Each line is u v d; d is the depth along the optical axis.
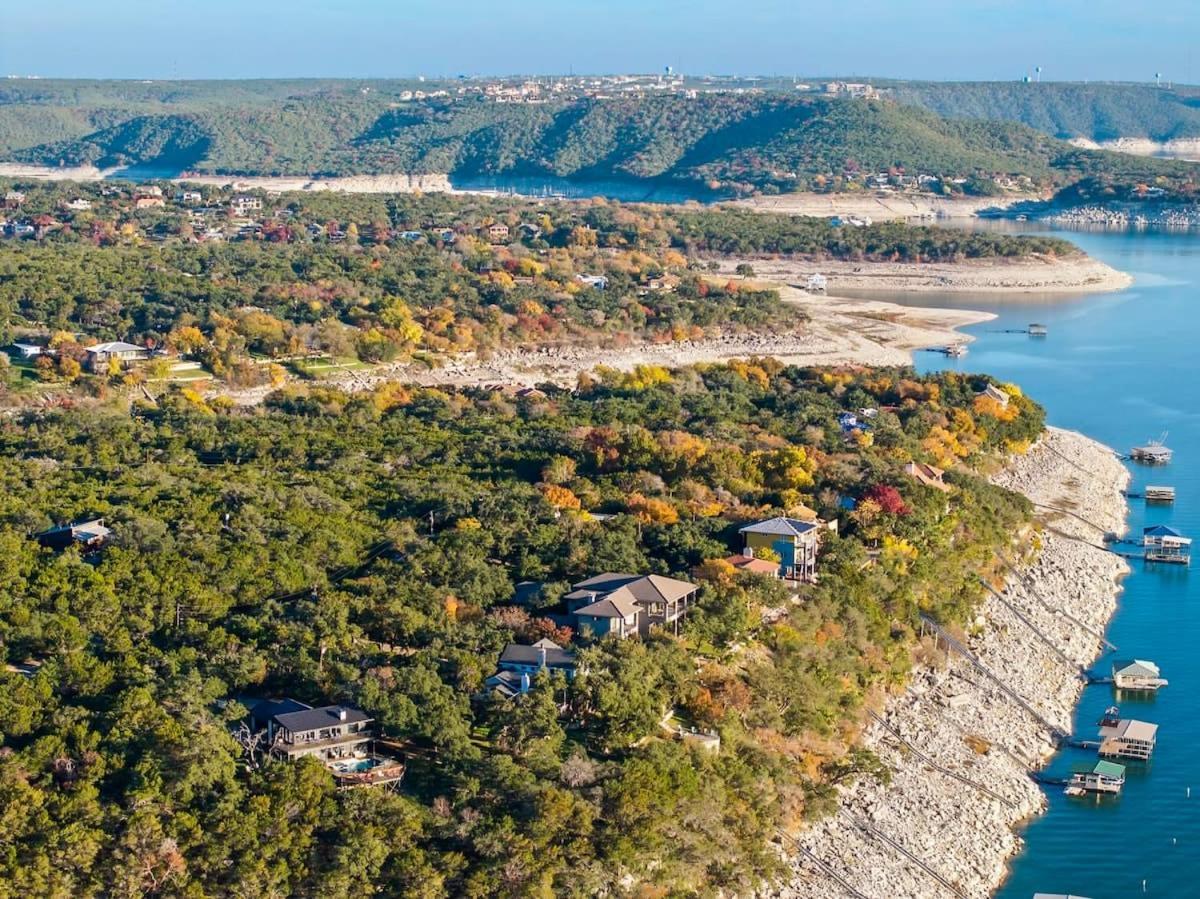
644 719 152.75
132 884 126.69
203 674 155.75
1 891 124.75
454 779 139.38
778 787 155.38
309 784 135.25
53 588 177.62
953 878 154.88
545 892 130.12
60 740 139.50
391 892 129.62
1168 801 172.50
